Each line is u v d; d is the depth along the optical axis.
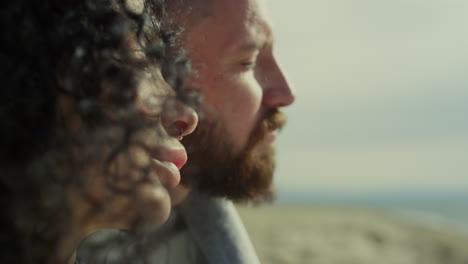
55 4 0.80
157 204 0.85
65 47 0.78
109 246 1.26
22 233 0.76
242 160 1.43
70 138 0.77
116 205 0.82
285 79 1.50
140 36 0.90
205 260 1.47
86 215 0.82
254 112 1.42
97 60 0.80
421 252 7.09
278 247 5.36
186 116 0.95
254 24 1.38
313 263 4.84
